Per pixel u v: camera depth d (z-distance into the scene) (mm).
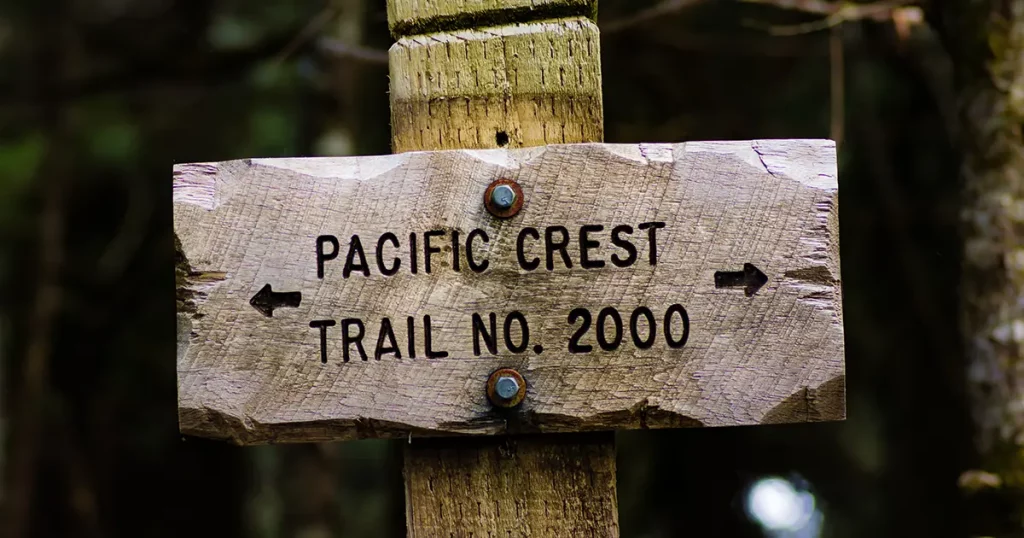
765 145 2002
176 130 7160
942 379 5633
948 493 5617
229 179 1985
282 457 5980
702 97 5879
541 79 2076
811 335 1979
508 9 2090
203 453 8625
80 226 8094
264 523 7453
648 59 5758
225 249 1976
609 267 1975
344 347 1973
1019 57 2740
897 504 6078
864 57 5387
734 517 7105
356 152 5891
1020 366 2678
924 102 5574
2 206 7594
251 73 5953
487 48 2084
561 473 2037
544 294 1970
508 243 1971
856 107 5703
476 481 2035
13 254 7945
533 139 2068
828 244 1986
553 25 2086
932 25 2969
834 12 3545
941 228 5547
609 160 1982
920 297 5559
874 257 5941
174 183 1983
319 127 5699
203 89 6480
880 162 5617
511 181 1977
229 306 1974
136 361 8094
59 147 7078
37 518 7992
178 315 1975
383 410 1966
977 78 2791
